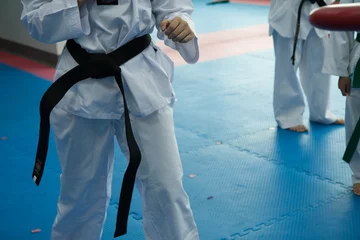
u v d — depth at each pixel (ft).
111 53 7.28
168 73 7.93
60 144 7.77
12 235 10.95
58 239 8.48
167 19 7.34
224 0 45.19
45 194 12.78
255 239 10.58
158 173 7.53
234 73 23.44
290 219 11.34
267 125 17.08
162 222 7.72
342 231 10.86
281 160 14.39
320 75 16.16
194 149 15.30
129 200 7.43
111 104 7.44
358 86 11.07
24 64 25.64
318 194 12.46
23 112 18.88
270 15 15.96
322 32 15.38
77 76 7.27
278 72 16.40
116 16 7.09
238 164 14.21
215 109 18.76
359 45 11.57
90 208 8.23
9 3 27.50
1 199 12.55
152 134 7.49
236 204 12.03
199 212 11.69
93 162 7.80
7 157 15.06
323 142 15.53
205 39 30.91
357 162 12.33
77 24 6.96
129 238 10.76
